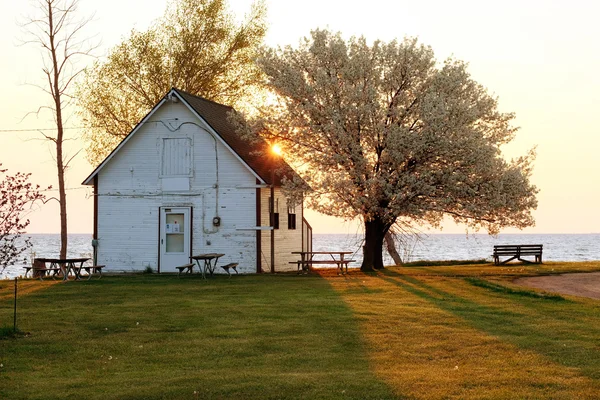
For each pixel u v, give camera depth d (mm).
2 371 13047
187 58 43875
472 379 11875
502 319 17781
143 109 44000
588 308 19641
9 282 28109
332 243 157375
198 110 33094
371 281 27125
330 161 31641
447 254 99250
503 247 37781
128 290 24609
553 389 11164
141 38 43781
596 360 13164
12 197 16141
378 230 33719
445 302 20859
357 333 16078
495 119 34188
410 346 14719
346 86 31688
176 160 33375
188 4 44219
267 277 29328
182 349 14727
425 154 30875
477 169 30562
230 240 32594
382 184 29953
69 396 11242
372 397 10875
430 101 30562
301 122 32406
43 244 138250
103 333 16438
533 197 31344
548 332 15938
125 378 12438
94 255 34188
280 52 33969
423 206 30922
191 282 27344
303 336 15820
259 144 35969
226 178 32750
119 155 34094
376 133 31531
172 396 11156
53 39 35406
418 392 11094
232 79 44812
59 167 35750
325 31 33281
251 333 16219
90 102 42875
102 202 34219
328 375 12328
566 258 82250
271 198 33969
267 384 11703
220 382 11922
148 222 33625
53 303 21328
